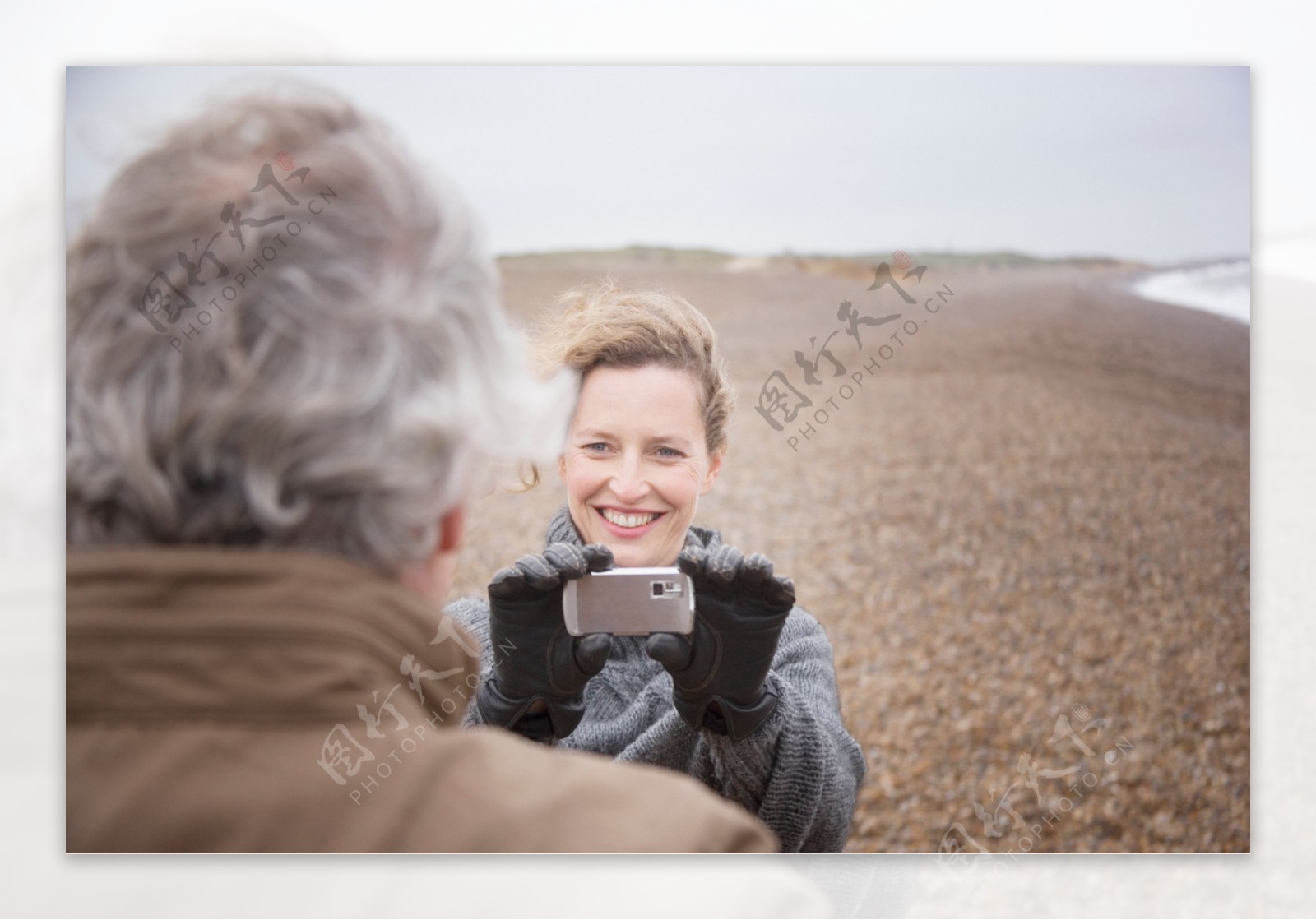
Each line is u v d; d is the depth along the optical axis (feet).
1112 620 12.76
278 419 1.69
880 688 12.57
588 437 5.72
